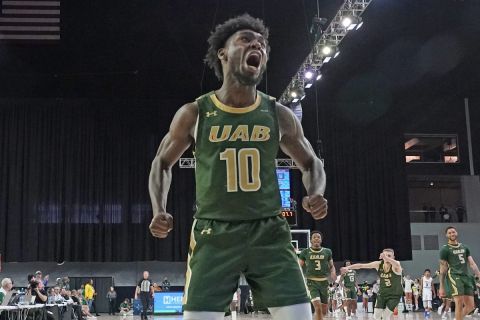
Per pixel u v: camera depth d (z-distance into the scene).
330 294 19.77
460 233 27.73
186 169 26.61
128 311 24.06
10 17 16.48
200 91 25.97
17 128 26.11
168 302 22.03
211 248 2.60
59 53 21.61
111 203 25.94
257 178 2.66
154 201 2.74
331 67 23.41
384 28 19.89
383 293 10.72
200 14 18.67
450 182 29.44
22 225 25.20
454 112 28.80
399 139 27.95
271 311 2.60
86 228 25.61
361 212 27.06
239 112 2.71
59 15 16.73
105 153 26.39
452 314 20.06
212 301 2.51
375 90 26.48
